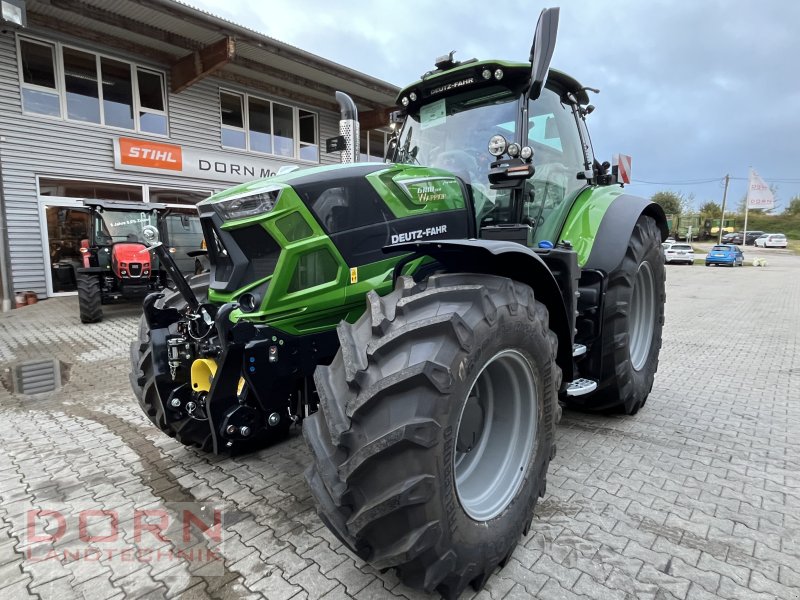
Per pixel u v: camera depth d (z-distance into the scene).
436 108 3.21
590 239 3.22
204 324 2.44
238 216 2.19
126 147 11.07
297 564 2.07
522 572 2.00
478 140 2.99
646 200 3.70
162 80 11.55
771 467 2.93
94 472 2.94
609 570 2.01
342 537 1.69
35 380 5.02
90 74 10.50
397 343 1.70
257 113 13.42
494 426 2.18
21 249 9.95
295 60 11.98
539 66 2.22
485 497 2.00
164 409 2.74
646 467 2.91
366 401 1.62
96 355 6.11
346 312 2.39
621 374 3.29
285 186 2.19
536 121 3.08
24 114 9.74
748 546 2.17
